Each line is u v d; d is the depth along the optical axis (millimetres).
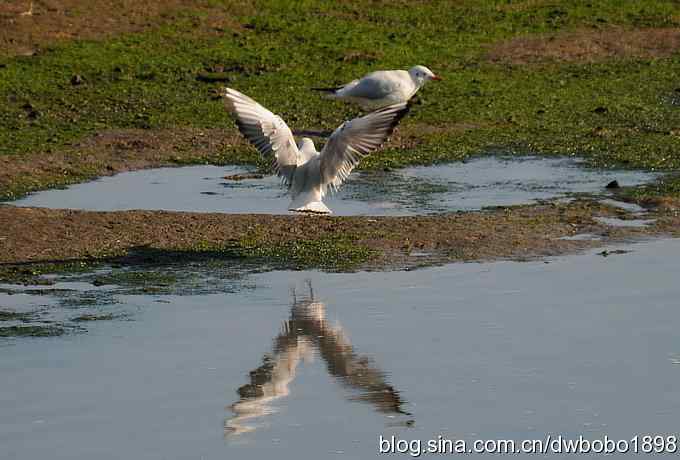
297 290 13914
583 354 11617
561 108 25109
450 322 12648
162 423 10062
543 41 30422
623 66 28594
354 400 10547
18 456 9414
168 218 16922
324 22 30891
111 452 9484
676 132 22859
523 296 13578
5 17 28906
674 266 14758
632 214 17312
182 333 12406
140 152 21844
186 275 14594
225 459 9359
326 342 12070
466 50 29688
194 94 25516
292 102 25250
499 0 33406
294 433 9859
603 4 33344
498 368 11250
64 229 16344
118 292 13891
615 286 13922
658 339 12047
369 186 19547
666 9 32938
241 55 28234
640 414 10156
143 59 27500
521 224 16641
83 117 23781
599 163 20906
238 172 20719
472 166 20984
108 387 10867
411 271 14656
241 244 15859
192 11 30641
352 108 24844
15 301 13547
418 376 11086
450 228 16438
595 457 9406
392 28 30906
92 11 29906
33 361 11547
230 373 11242
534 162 21172
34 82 25672
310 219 16969
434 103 25484
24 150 21484
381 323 12648
